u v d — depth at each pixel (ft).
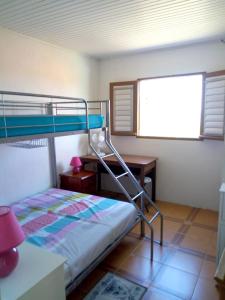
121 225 7.88
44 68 10.74
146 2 6.98
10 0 6.75
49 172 11.64
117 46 11.47
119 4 7.07
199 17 8.11
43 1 6.83
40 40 10.42
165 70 12.14
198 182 12.15
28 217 8.09
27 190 10.46
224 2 7.04
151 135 13.16
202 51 11.11
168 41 10.77
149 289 6.69
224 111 10.52
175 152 12.53
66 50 11.85
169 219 11.06
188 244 8.97
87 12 7.66
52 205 9.14
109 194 14.08
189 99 12.03
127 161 11.89
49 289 4.04
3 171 9.34
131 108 13.17
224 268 4.07
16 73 9.50
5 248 3.66
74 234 6.90
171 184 12.89
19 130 6.02
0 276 3.80
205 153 11.75
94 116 8.71
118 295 6.47
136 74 13.01
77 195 10.25
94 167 14.14
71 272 5.52
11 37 9.21
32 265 4.17
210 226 10.35
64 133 7.36
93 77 13.92
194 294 6.50
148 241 9.24
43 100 10.80
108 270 7.52
